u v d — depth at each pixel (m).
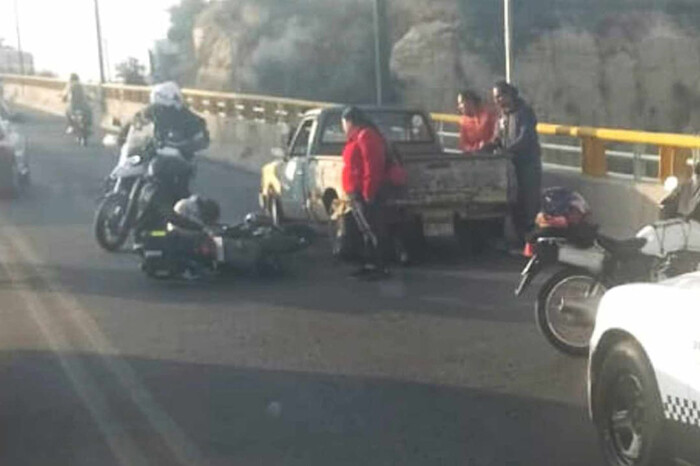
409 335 11.34
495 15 44.66
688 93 40.94
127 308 12.95
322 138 17.08
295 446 7.90
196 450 7.84
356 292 13.66
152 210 15.60
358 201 14.27
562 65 41.62
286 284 14.30
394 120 17.64
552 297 10.45
